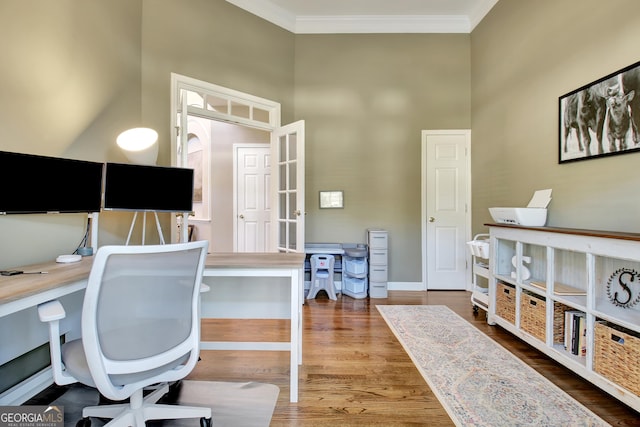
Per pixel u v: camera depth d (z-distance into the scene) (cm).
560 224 238
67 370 116
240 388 178
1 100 160
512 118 304
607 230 197
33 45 175
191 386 180
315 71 398
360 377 189
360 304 337
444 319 289
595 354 169
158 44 272
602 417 151
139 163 224
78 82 205
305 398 168
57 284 125
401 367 201
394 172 400
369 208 400
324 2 357
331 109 400
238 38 335
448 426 146
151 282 114
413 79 399
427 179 399
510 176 308
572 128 226
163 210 217
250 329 267
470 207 395
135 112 253
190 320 130
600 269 194
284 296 222
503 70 320
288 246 358
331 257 360
